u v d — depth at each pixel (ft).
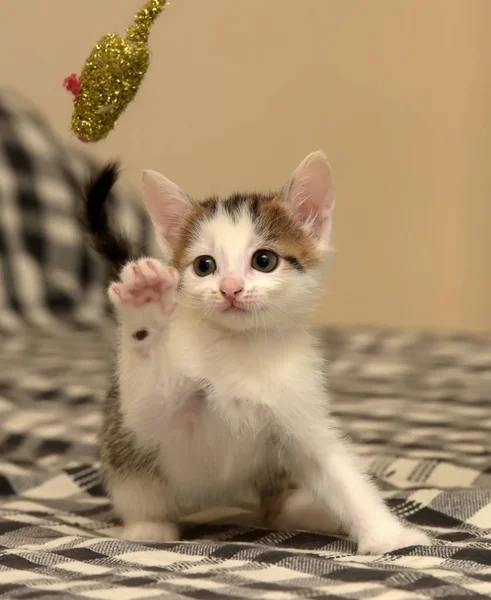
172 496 2.14
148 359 2.01
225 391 2.03
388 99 4.50
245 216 2.12
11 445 2.69
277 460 2.13
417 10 4.47
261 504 2.21
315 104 4.38
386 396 3.22
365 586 1.70
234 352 2.05
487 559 1.86
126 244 2.24
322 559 1.84
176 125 4.12
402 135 4.53
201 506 2.20
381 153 4.52
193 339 2.05
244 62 4.22
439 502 2.19
